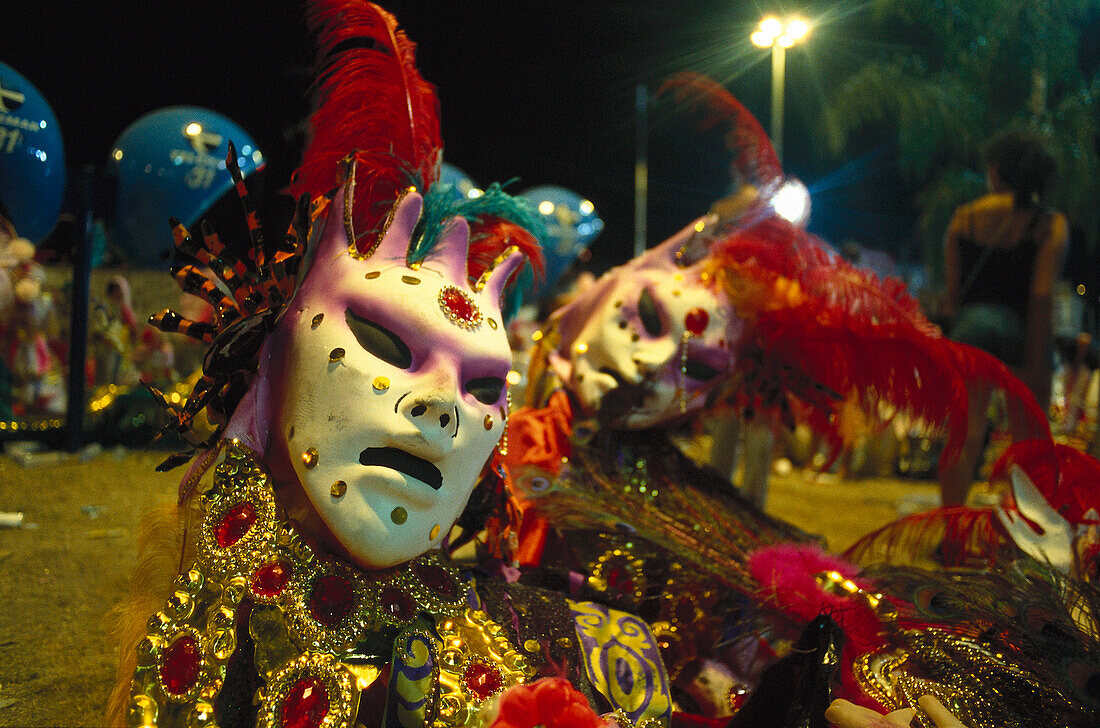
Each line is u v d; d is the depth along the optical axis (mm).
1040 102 9602
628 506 1942
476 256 1425
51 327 5324
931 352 1979
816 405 2176
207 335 1229
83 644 1853
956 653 1315
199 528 1114
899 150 11570
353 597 1113
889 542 1823
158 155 4441
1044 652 1331
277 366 1182
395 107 1417
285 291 1234
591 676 1240
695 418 2283
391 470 1099
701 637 1590
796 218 2670
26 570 2326
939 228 10344
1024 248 3316
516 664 1175
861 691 1274
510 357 1258
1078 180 9375
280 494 1160
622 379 2084
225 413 1254
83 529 2811
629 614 1409
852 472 5727
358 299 1150
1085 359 6133
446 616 1190
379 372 1109
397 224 1242
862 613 1398
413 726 1090
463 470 1174
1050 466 1743
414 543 1133
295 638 1048
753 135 2342
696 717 1354
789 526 2104
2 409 4762
